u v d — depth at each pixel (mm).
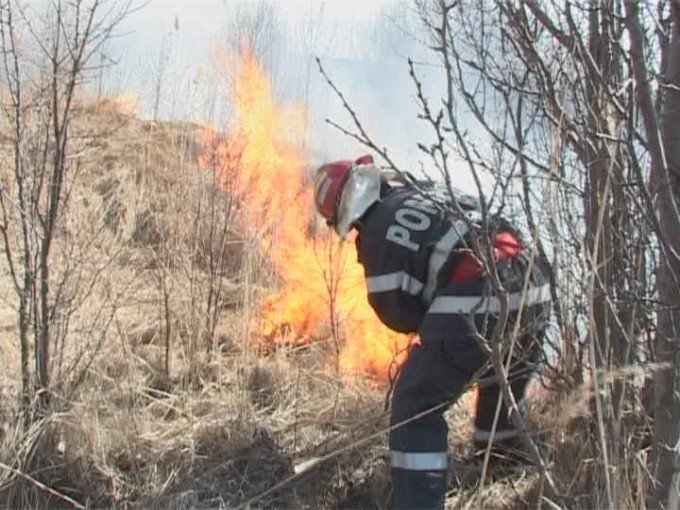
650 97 1985
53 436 3367
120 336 3910
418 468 3006
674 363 2178
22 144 3402
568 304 2811
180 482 3412
